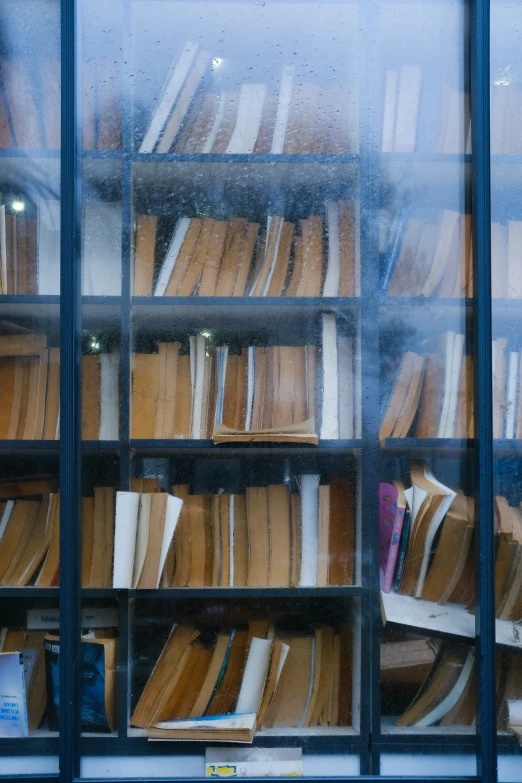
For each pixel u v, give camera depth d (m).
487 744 1.75
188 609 1.84
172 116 1.89
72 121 1.83
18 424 1.87
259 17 1.92
